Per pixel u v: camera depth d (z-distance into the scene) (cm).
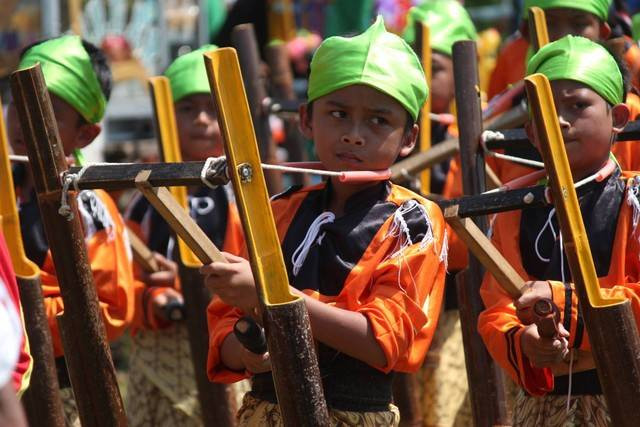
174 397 1229
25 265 876
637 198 845
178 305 1184
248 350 763
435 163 1137
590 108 859
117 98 2056
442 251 803
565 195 730
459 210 775
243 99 691
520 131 984
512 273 803
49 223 768
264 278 702
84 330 779
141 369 1245
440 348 1267
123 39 1981
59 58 1058
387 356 762
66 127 1066
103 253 1029
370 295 783
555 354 792
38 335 876
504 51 1338
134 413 1255
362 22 2048
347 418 781
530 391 842
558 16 1212
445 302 1262
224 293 737
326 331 754
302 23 2117
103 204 1045
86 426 794
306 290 794
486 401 983
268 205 700
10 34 1883
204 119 1277
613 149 1063
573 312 814
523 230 880
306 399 703
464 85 988
